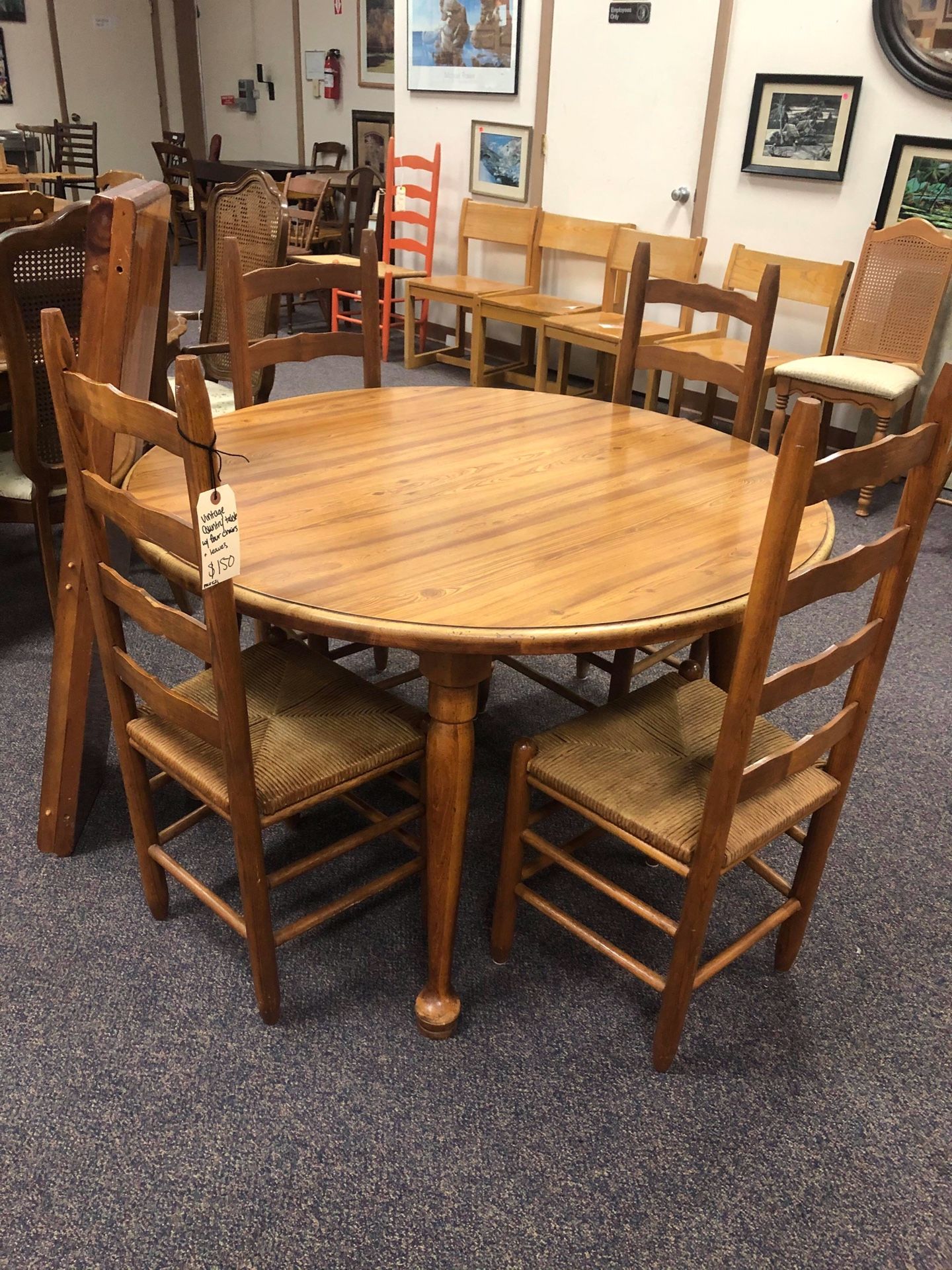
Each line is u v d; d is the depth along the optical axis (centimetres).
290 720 146
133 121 891
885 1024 152
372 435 182
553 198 464
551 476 164
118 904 168
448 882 137
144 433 108
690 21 388
